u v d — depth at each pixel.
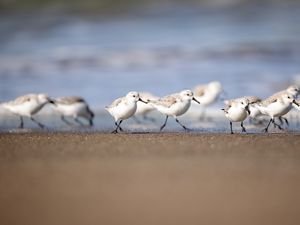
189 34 30.70
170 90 20.98
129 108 14.59
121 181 9.60
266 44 27.83
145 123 16.97
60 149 12.47
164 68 24.94
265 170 10.22
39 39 31.03
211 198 8.73
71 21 35.16
